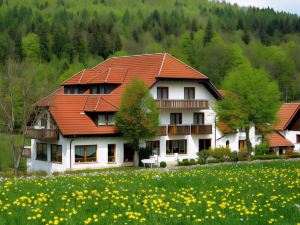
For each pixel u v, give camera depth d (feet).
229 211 56.75
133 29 631.15
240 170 98.27
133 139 163.22
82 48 501.56
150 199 62.18
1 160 206.69
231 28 654.53
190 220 52.65
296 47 524.52
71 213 53.88
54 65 464.24
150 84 178.81
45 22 582.35
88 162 163.12
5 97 175.32
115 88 185.16
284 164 113.09
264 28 646.74
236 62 402.72
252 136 204.23
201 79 189.57
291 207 58.44
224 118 172.24
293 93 438.81
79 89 199.62
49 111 163.63
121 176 85.25
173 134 182.39
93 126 164.86
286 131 222.89
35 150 177.47
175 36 629.92
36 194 64.49
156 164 164.86
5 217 52.75
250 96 166.09
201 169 103.35
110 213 55.06
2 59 447.01
